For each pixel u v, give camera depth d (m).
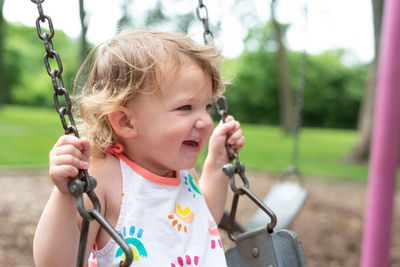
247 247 1.14
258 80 22.89
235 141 1.29
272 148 11.91
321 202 5.43
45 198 4.67
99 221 0.82
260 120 23.78
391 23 2.24
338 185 6.86
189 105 1.05
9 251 3.09
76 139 0.87
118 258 1.00
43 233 0.89
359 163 9.59
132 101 1.03
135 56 1.03
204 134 1.07
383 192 2.35
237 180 6.11
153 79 1.01
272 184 6.38
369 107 9.59
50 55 0.91
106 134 1.08
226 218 1.57
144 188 1.07
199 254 1.11
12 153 7.67
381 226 2.36
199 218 1.16
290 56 22.36
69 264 0.91
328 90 23.97
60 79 0.90
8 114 17.34
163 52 1.04
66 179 0.86
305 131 21.44
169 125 1.02
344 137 18.28
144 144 1.05
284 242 1.07
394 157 2.33
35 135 10.43
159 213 1.08
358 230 4.35
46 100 25.12
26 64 23.50
